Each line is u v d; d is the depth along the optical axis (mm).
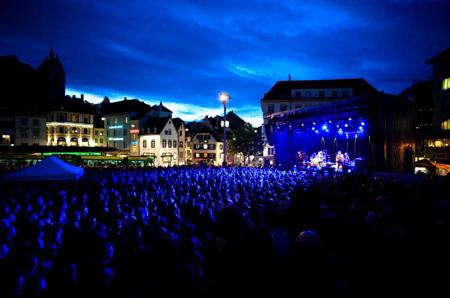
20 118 64375
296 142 35094
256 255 3979
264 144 63531
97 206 10539
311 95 61750
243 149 65875
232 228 4188
